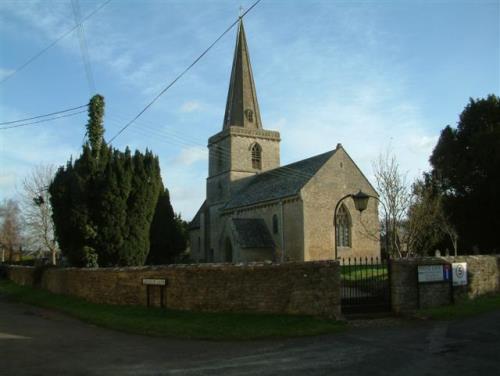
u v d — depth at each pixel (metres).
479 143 35.12
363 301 16.19
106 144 26.50
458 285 17.42
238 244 40.03
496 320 14.33
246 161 52.56
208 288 16.66
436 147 40.94
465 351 10.64
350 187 40.75
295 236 38.69
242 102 54.03
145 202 26.67
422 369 9.29
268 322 14.44
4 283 39.59
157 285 18.17
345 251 39.56
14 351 11.92
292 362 10.26
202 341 13.03
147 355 11.37
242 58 55.09
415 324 14.24
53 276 27.36
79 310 19.84
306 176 40.12
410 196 34.62
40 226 53.97
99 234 25.61
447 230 35.09
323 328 13.55
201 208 62.19
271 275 15.59
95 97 26.72
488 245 36.00
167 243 38.25
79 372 9.81
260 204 43.12
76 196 25.30
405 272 16.14
